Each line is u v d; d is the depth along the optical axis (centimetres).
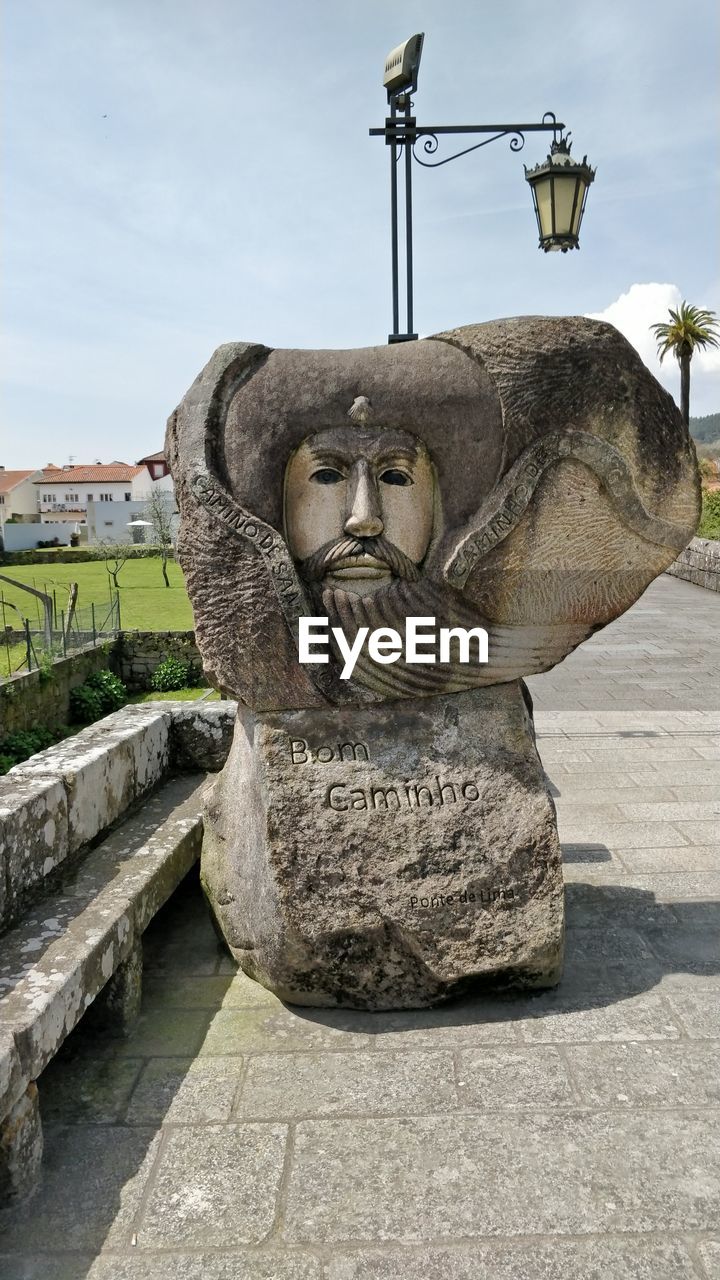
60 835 328
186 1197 227
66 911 294
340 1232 215
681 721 708
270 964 310
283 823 304
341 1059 281
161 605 2420
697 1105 254
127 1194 229
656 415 311
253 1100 263
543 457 302
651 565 321
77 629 1633
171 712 459
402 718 316
